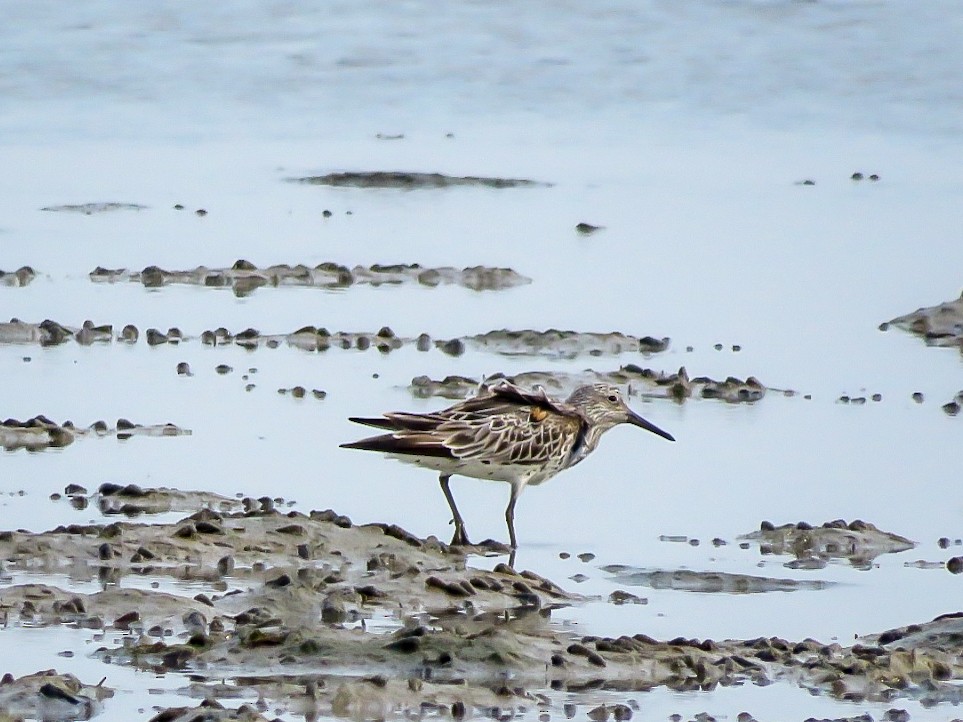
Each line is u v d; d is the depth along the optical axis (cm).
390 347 1998
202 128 3272
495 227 2608
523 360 1978
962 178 2959
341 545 1334
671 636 1200
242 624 1149
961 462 1652
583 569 1360
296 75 3578
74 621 1152
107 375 1830
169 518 1396
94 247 2406
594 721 1031
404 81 3581
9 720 992
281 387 1817
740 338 2089
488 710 1037
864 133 3309
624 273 2362
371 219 2645
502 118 3416
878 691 1102
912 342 2089
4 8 3738
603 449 1697
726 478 1606
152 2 3862
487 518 1494
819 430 1758
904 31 3731
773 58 3650
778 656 1148
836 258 2447
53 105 3362
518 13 3919
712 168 3038
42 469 1519
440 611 1223
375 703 1030
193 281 2250
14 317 2030
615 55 3691
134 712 1008
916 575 1361
